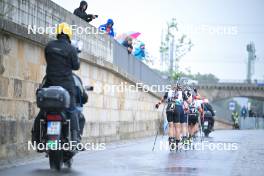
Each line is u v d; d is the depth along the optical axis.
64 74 12.60
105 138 24.19
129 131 29.28
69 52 12.63
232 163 15.31
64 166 13.66
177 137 20.44
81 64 21.02
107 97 24.56
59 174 12.00
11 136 14.58
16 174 11.94
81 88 13.35
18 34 14.84
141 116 32.78
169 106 20.39
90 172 12.49
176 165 14.54
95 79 22.77
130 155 17.84
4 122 14.16
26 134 15.62
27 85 15.77
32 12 16.34
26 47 15.73
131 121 29.83
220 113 93.38
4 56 14.25
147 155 17.97
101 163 14.75
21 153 15.23
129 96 29.27
